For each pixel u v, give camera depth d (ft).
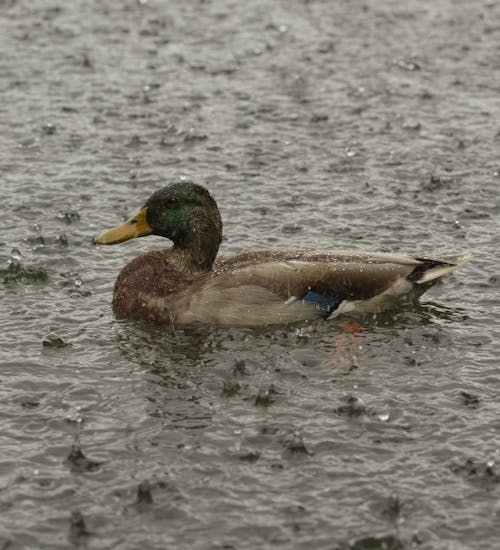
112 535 31.96
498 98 83.20
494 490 34.37
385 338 45.62
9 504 33.40
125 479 34.78
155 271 47.55
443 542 31.83
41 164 68.54
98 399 40.14
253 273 46.37
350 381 41.68
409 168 68.64
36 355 43.68
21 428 37.96
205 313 46.21
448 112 79.87
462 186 65.62
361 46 97.50
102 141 73.00
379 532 32.19
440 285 51.24
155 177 66.80
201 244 47.85
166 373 42.34
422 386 41.29
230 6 112.27
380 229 58.90
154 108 79.97
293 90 84.79
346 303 46.96
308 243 56.85
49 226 58.70
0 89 83.41
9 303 48.67
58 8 109.09
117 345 44.80
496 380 41.91
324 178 66.74
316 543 31.68
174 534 31.99
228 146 72.43
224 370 42.60
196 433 37.68
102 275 52.44
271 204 62.39
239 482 34.63
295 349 44.39
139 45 97.14
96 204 62.23
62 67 89.51
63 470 35.29
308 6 112.37
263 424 38.24
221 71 89.92
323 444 36.96
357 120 78.02
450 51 95.96
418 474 35.22
